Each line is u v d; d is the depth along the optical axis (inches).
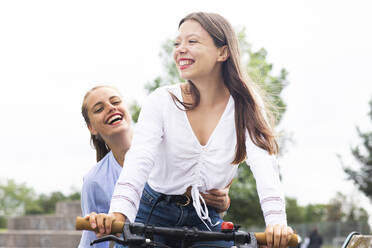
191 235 76.4
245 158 99.3
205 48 95.3
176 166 98.0
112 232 76.4
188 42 95.9
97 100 140.0
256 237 80.2
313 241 772.0
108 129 138.7
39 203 2768.2
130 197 84.8
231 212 781.3
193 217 100.0
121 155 141.1
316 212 2783.0
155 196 100.2
